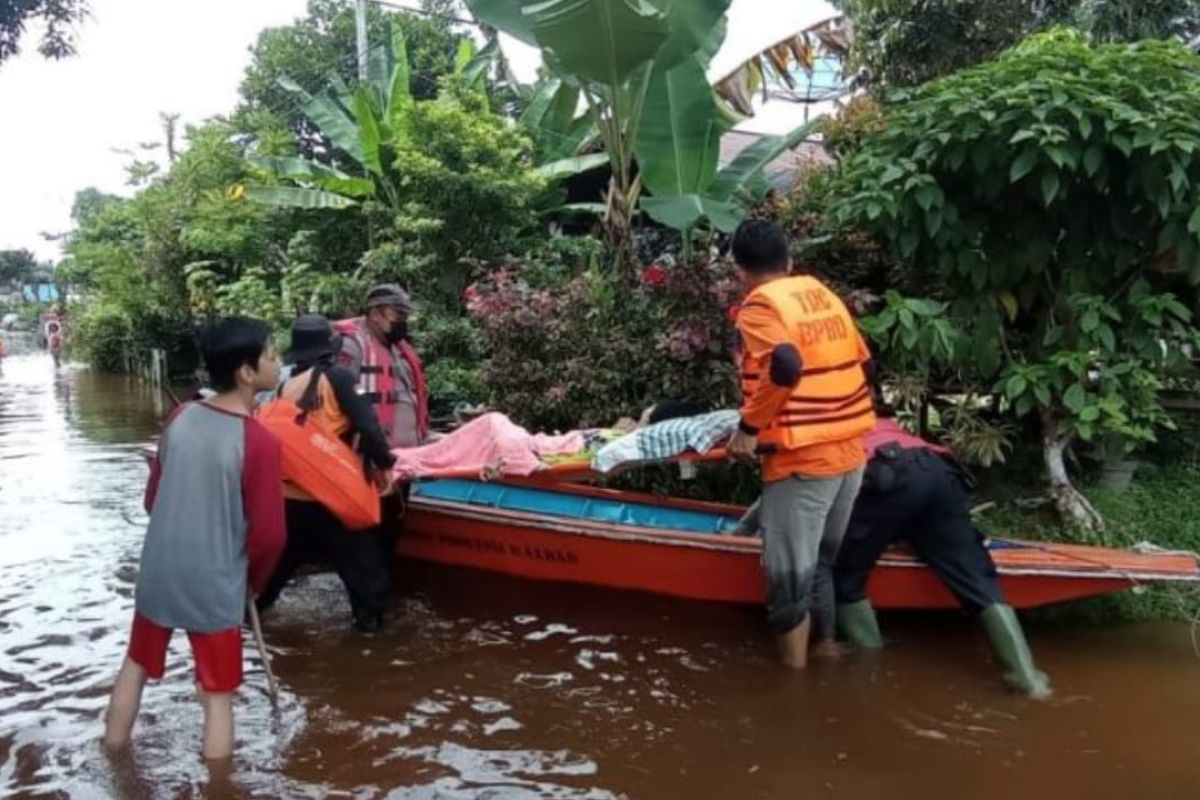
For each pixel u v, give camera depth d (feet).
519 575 18.38
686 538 16.28
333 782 11.25
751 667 14.35
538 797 10.89
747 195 26.16
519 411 21.67
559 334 21.25
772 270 13.78
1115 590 14.37
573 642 15.47
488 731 12.51
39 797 10.89
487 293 23.13
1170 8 27.22
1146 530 17.51
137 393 57.57
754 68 31.94
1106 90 16.22
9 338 129.29
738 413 16.08
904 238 17.78
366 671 14.48
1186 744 11.83
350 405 15.25
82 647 15.48
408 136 36.45
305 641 15.72
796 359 12.78
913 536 14.51
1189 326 18.92
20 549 21.07
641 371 20.49
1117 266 17.60
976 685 13.61
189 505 11.32
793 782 11.12
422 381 19.11
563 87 38.27
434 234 35.65
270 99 67.00
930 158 17.29
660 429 16.28
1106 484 18.98
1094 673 13.89
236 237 48.73
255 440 11.51
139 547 21.26
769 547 14.07
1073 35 20.21
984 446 18.94
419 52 62.59
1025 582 14.61
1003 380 17.89
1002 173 16.94
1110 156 16.51
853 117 25.26
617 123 24.38
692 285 19.88
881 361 19.74
